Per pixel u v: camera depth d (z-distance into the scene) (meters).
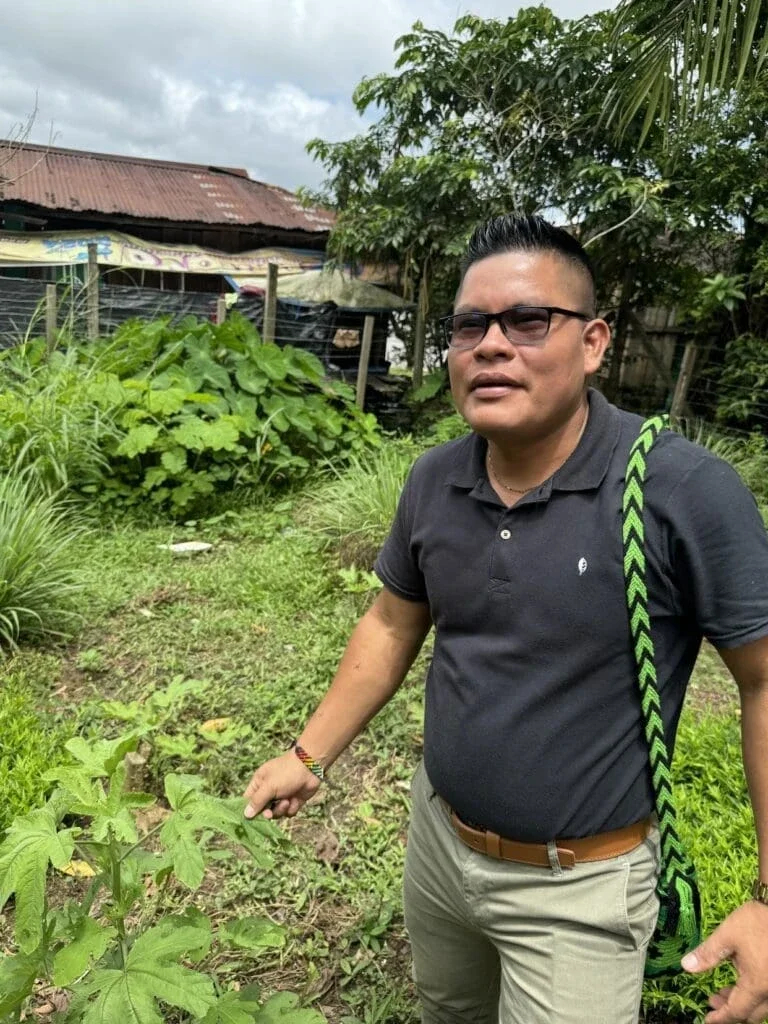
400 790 2.72
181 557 4.94
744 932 1.03
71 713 3.11
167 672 3.47
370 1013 1.88
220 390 6.46
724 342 8.07
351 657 1.51
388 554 1.45
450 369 1.19
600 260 8.42
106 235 12.07
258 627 3.90
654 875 1.20
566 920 1.16
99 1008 1.09
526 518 1.15
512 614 1.15
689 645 1.16
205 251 12.84
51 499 4.41
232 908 2.19
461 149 8.30
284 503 5.89
